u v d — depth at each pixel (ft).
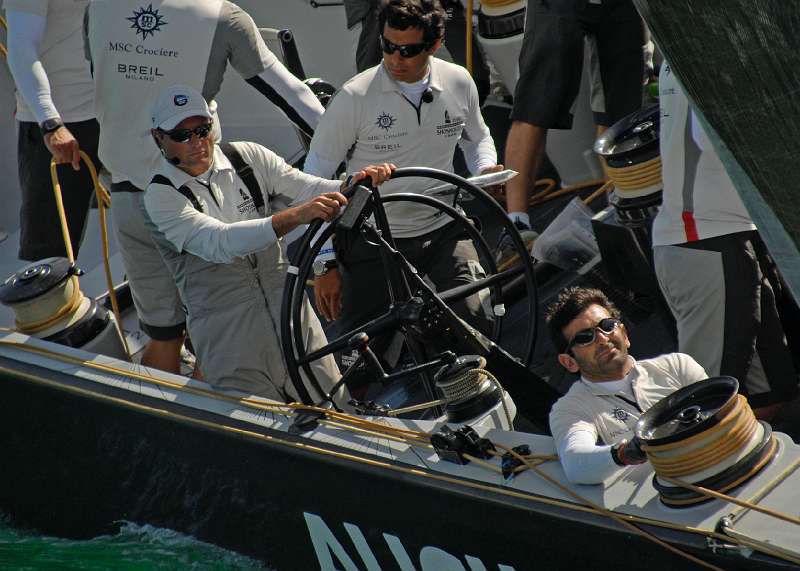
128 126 53.83
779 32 27.81
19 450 52.54
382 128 51.96
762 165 29.63
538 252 56.75
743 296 43.73
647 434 35.68
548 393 46.32
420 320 44.52
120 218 55.77
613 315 40.09
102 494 50.80
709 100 29.35
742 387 44.70
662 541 34.58
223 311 49.06
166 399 47.85
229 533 47.16
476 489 39.06
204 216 46.91
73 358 51.60
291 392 50.67
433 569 41.22
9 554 51.60
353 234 46.01
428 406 44.55
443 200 52.85
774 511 33.50
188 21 52.70
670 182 44.01
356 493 42.19
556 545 37.42
